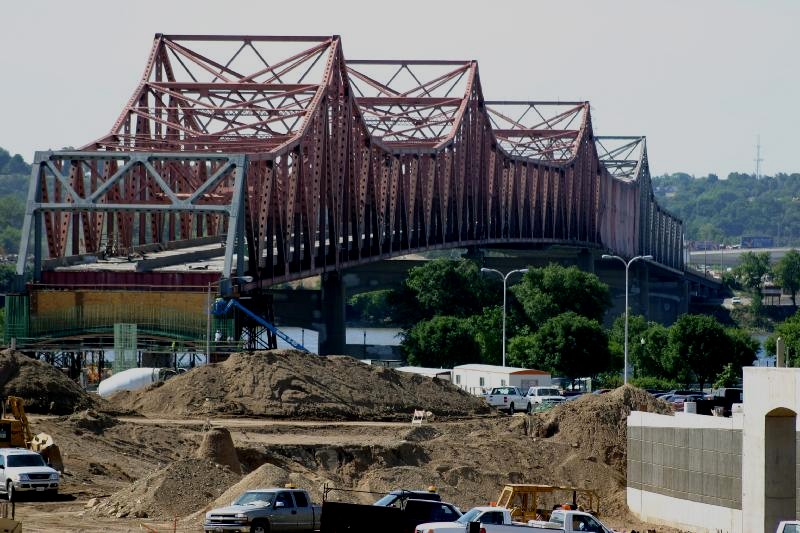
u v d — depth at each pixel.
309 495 177.88
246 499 171.00
